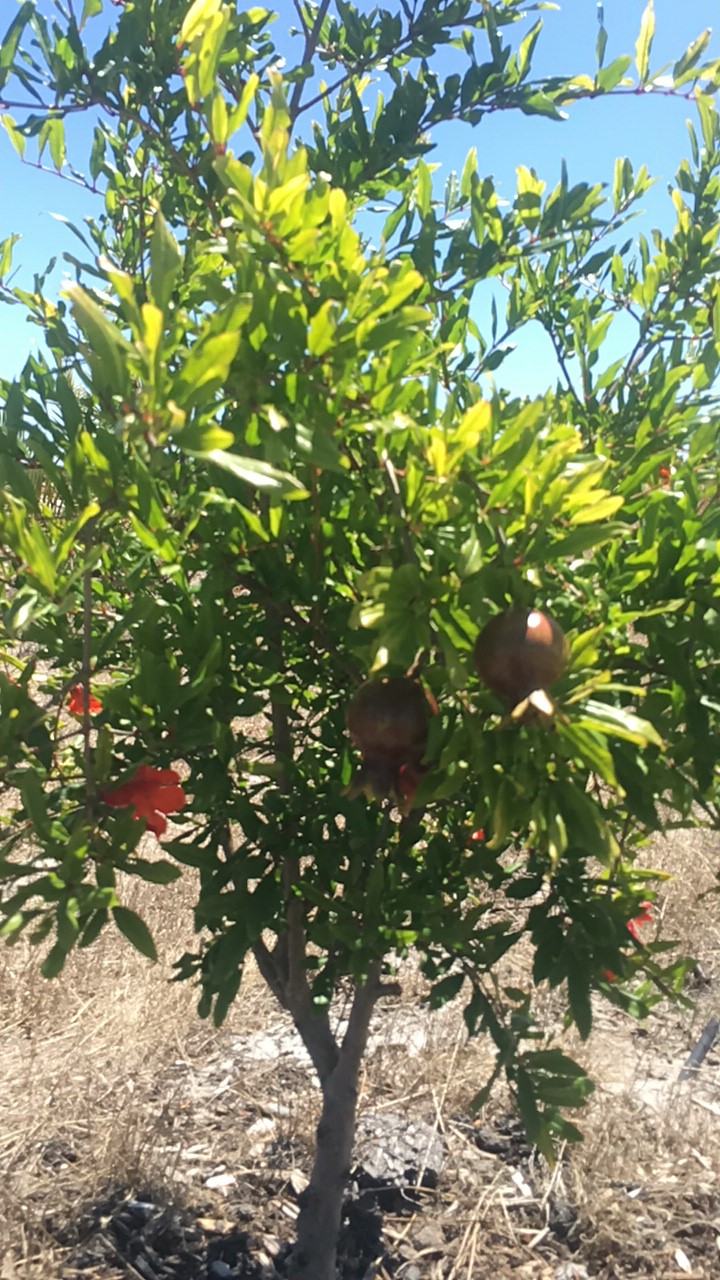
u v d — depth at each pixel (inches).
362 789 49.8
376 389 48.3
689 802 58.5
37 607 49.8
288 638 69.6
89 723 53.0
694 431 68.1
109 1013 149.9
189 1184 115.8
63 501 57.4
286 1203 113.6
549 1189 112.5
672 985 80.6
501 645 42.3
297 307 46.0
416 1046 145.5
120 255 88.4
